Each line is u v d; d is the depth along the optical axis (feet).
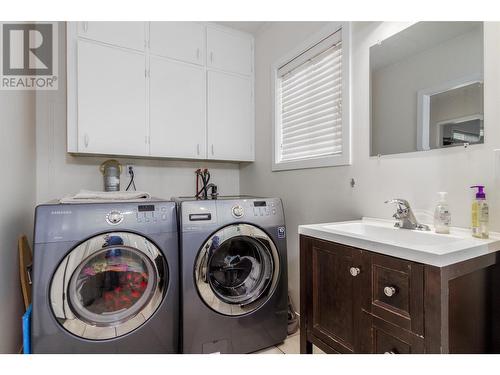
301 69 7.14
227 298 5.51
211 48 8.15
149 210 4.96
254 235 5.68
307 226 4.64
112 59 6.71
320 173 6.47
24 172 5.88
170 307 5.01
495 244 3.34
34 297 4.12
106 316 4.66
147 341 4.82
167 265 5.01
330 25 6.15
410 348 3.02
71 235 4.33
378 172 5.13
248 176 9.31
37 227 4.17
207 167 9.27
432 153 4.30
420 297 2.93
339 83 6.07
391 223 4.83
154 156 7.29
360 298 3.61
